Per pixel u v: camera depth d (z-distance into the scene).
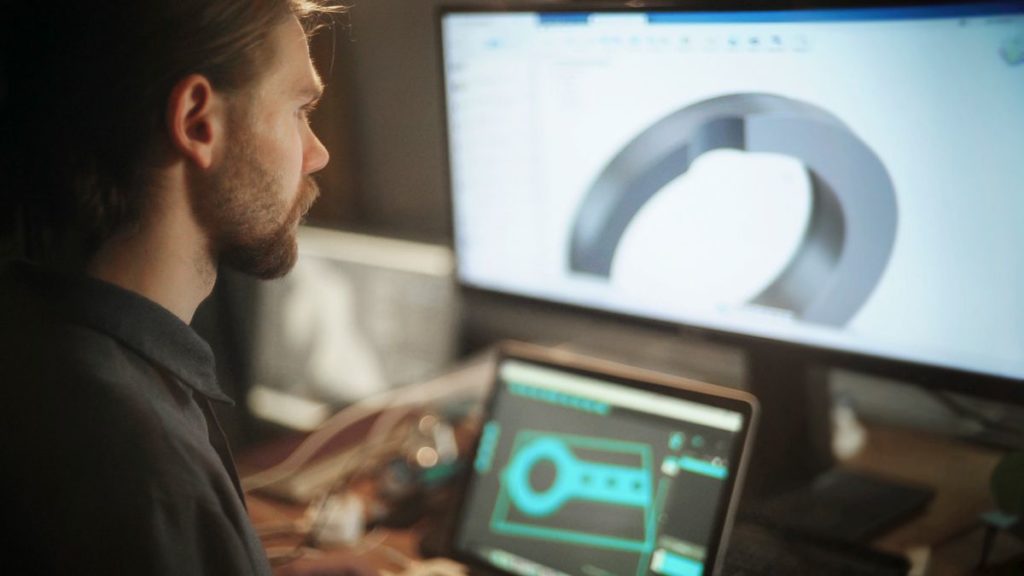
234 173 0.67
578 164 1.07
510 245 1.16
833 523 0.97
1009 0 0.77
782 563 0.90
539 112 1.08
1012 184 0.81
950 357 0.89
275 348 1.52
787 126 0.92
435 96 1.60
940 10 0.80
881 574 0.87
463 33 1.10
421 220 1.70
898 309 0.90
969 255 0.85
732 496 0.85
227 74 0.65
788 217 0.95
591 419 0.95
